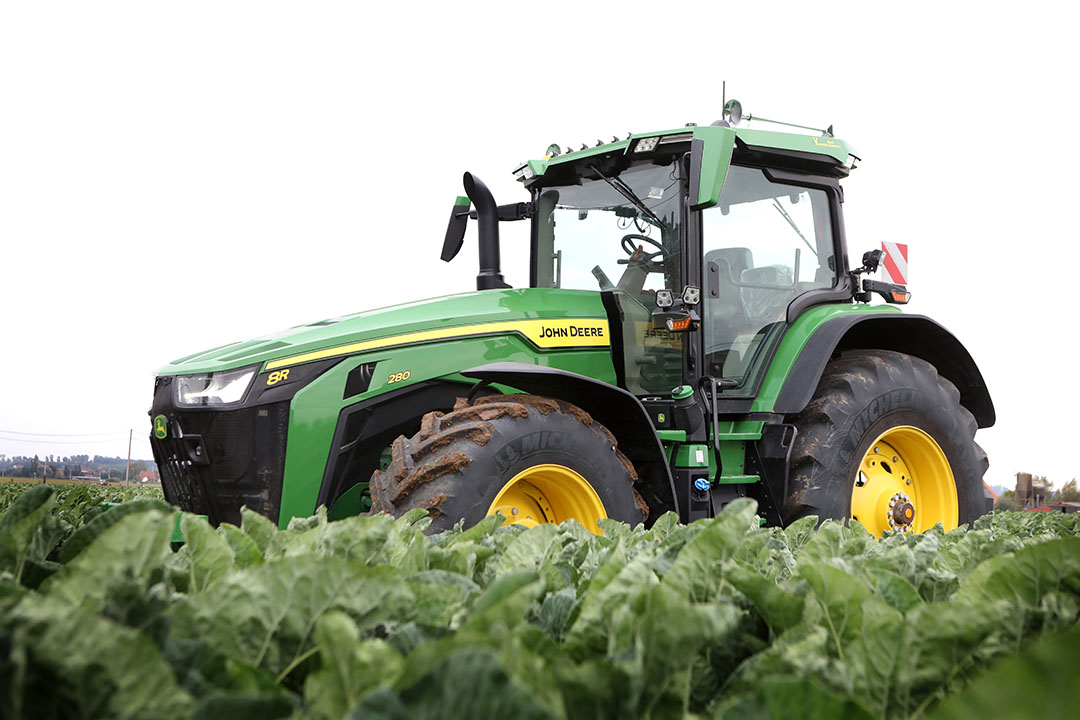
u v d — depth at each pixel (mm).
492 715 453
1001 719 452
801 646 700
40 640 524
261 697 527
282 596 738
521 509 3717
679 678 602
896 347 5414
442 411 4031
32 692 531
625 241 4613
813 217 5125
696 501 4156
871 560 1210
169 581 1022
